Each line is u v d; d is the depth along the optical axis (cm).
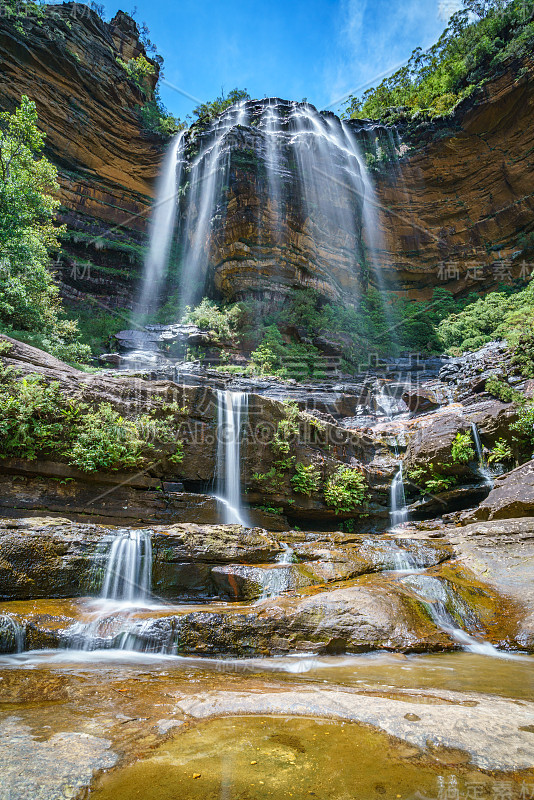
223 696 346
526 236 3584
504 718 297
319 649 569
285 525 1355
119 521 1021
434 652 588
